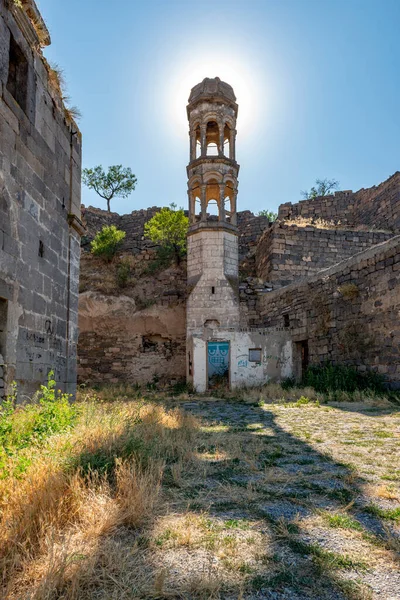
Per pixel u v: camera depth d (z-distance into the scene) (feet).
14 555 8.24
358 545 9.19
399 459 16.79
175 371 76.28
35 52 30.50
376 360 45.83
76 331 36.37
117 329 79.00
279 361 61.82
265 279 83.41
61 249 34.06
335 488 13.14
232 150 78.84
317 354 57.47
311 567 8.26
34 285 29.09
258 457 17.31
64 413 21.22
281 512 11.15
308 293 60.85
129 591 7.32
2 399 24.43
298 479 14.12
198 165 77.10
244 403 44.04
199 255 72.95
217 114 78.43
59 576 7.48
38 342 29.37
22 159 28.07
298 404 39.06
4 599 6.97
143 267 88.69
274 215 121.19
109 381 76.95
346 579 7.79
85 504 10.75
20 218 27.45
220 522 10.41
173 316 78.64
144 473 13.50
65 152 35.55
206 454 17.83
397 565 8.31
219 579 7.68
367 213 97.50
